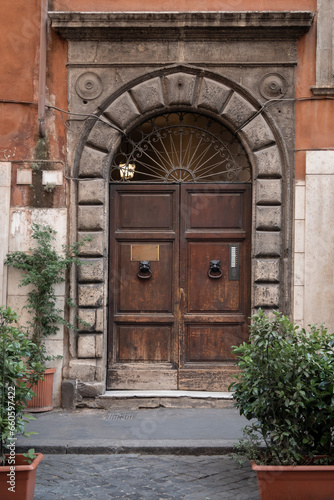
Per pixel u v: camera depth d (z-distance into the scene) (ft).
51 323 25.55
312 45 25.81
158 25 25.44
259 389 16.15
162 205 26.73
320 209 25.52
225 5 25.90
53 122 26.07
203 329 26.50
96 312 25.77
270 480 14.70
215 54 25.91
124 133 26.21
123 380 26.35
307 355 15.75
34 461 14.83
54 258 25.29
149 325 26.58
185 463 18.86
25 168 25.93
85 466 18.52
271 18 25.20
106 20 25.43
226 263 26.58
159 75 26.14
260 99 25.86
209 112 26.21
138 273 26.66
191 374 26.35
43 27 25.55
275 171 25.72
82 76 26.07
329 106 25.62
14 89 26.00
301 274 25.57
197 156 26.76
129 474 17.72
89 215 25.88
